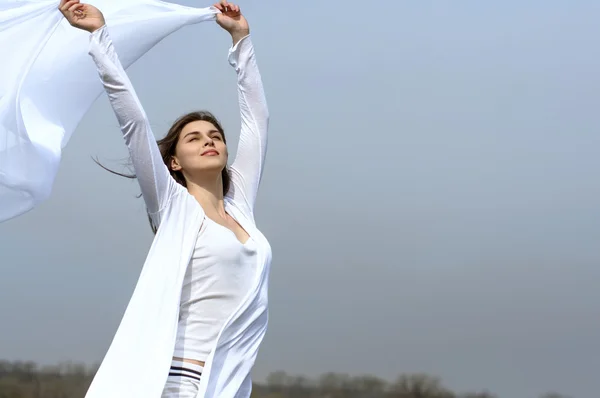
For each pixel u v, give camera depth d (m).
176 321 4.61
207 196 5.18
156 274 4.68
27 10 5.05
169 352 4.55
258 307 4.95
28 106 5.21
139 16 5.52
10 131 5.10
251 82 5.68
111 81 4.64
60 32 5.32
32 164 5.15
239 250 4.88
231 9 5.71
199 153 5.11
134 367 4.50
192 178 5.20
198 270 4.80
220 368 4.79
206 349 4.75
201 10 5.65
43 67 5.26
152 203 4.83
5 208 5.16
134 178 5.59
